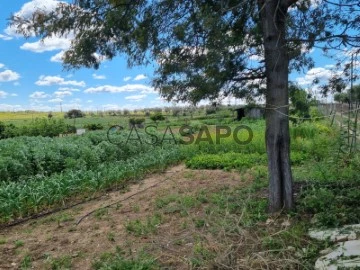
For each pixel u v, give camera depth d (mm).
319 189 6996
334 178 8273
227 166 12156
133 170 11125
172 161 14062
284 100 6129
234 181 9906
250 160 12477
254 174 10234
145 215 7312
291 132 16391
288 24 6254
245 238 5055
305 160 12188
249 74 6543
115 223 6941
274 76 6090
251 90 6859
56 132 26266
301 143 14352
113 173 10211
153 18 6637
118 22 6531
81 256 5488
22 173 9766
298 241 5094
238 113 23078
